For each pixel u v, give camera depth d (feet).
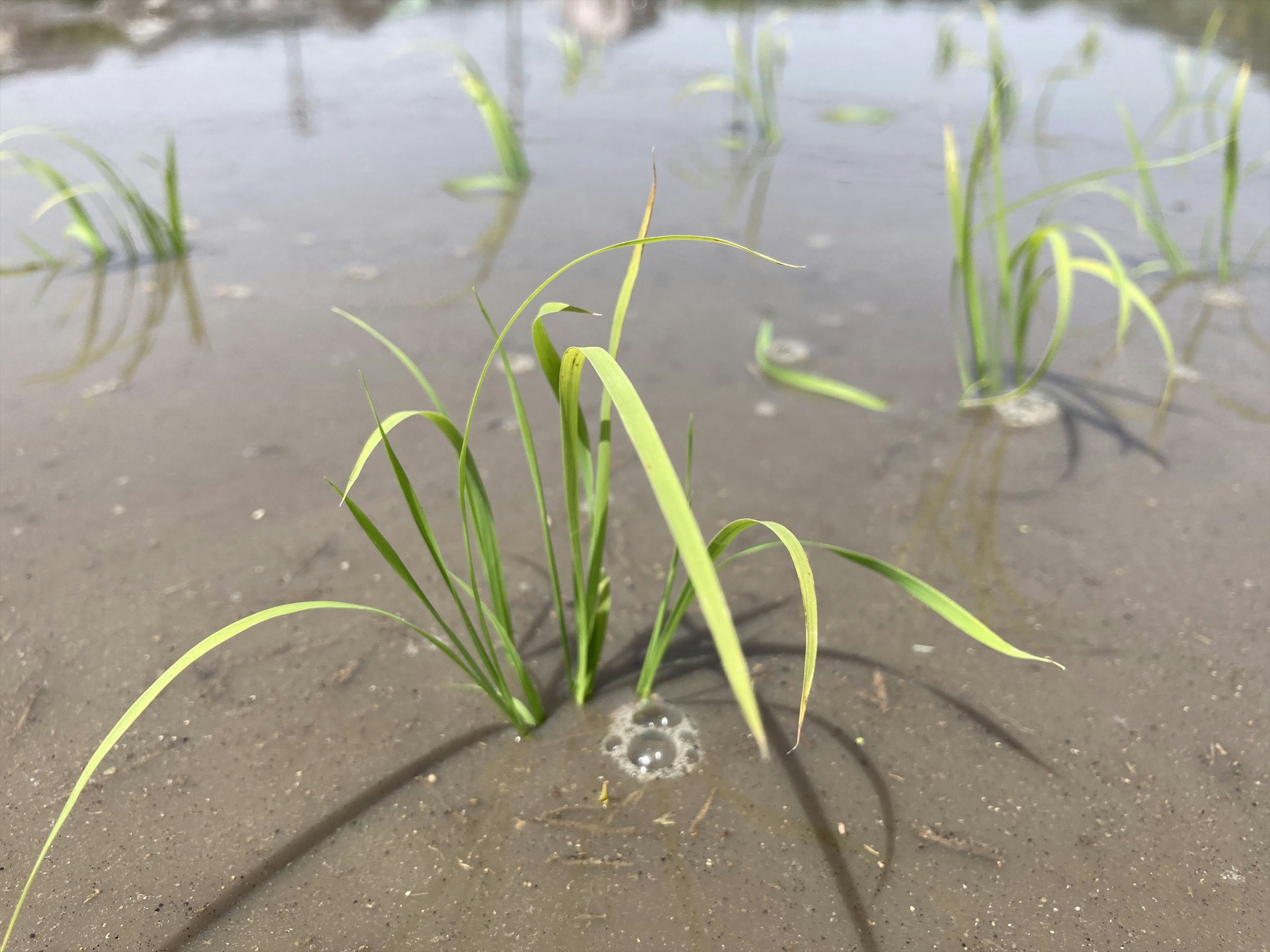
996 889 0.80
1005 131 2.55
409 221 2.05
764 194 2.21
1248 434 1.35
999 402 1.45
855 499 1.25
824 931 0.77
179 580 1.10
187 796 0.87
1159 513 1.21
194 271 1.82
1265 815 0.86
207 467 1.28
